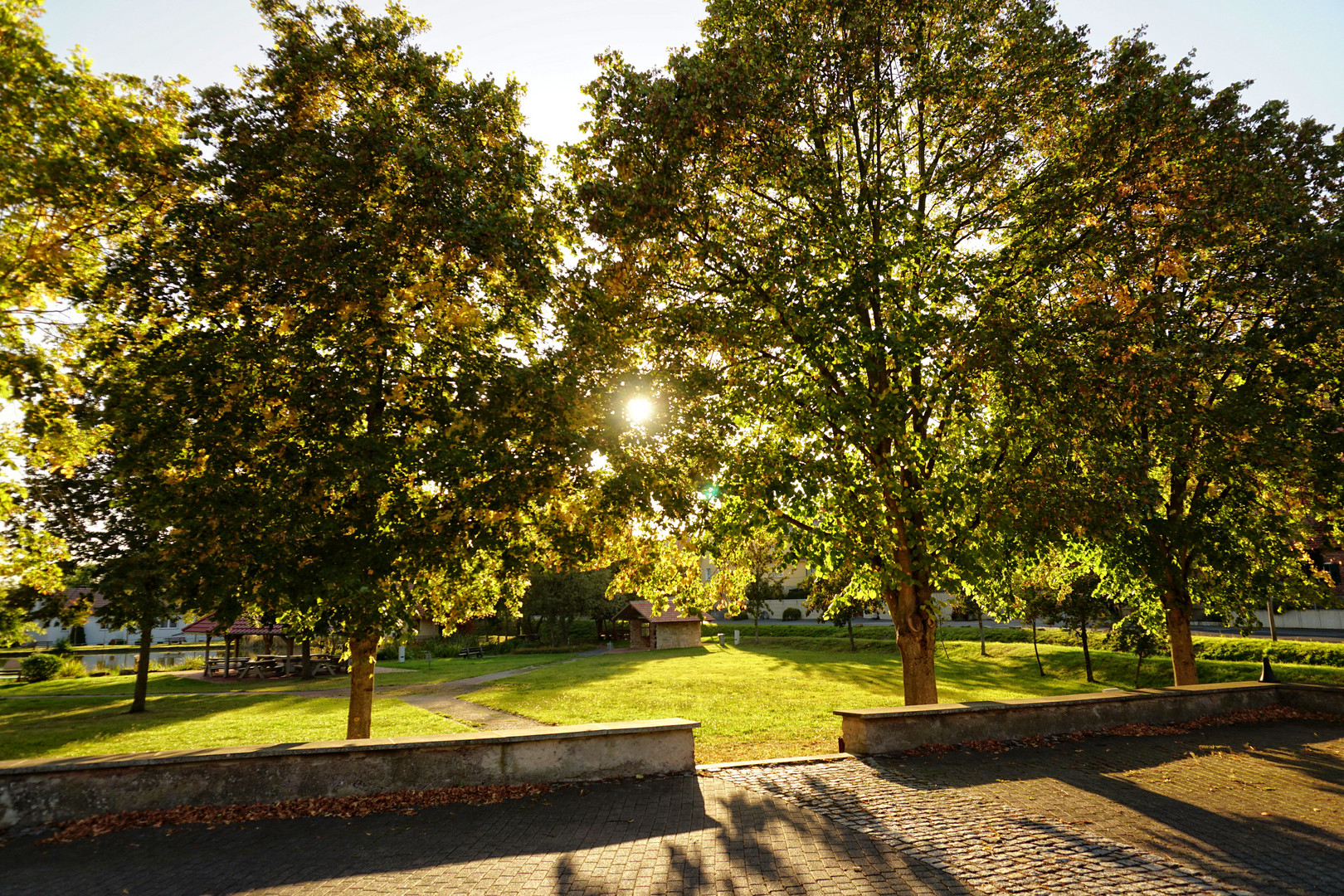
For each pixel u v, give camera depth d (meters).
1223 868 5.73
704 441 11.59
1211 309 14.20
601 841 6.49
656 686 25.98
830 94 13.17
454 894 5.33
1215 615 17.06
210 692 31.22
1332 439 12.22
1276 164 12.67
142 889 5.55
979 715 10.68
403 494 9.99
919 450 11.79
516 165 11.42
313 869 5.92
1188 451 12.26
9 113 9.90
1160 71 12.65
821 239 12.66
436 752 8.25
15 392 10.13
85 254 11.33
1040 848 6.20
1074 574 19.75
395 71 11.12
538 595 55.44
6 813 7.14
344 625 9.49
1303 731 11.34
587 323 10.89
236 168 10.12
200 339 9.79
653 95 11.79
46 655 42.66
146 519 9.23
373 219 10.38
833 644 46.00
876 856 6.02
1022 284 12.85
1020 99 13.08
